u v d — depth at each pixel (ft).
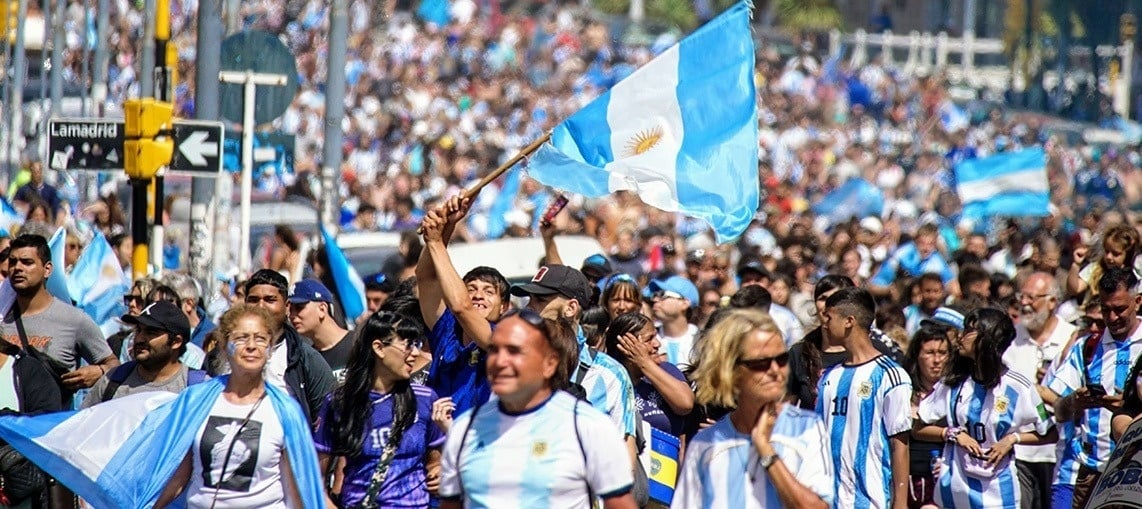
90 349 77.66
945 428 79.20
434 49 385.70
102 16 148.87
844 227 172.04
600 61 412.16
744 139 68.08
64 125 94.68
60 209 129.59
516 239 131.44
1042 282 97.81
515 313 51.44
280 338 69.56
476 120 331.16
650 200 67.62
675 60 68.13
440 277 62.28
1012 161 191.93
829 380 72.69
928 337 79.97
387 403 62.28
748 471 51.47
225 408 61.52
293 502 61.57
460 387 64.23
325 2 328.49
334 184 127.03
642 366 71.67
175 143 95.14
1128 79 423.64
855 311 71.97
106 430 65.00
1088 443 79.30
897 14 540.93
